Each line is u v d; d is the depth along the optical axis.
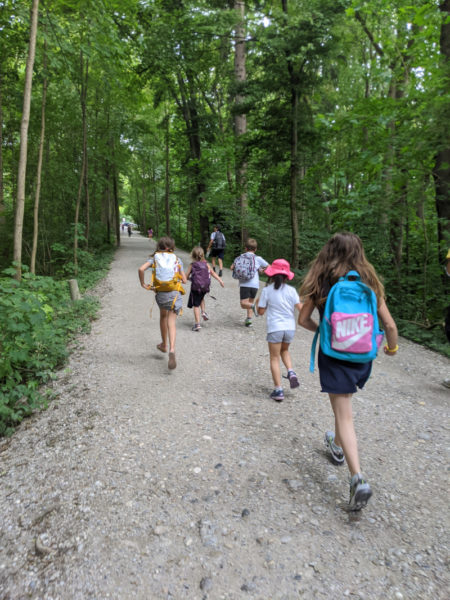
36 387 5.03
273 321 4.38
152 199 52.09
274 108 13.73
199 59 17.47
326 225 14.52
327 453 3.39
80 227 15.61
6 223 17.06
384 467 3.19
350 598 2.03
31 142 16.88
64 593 2.08
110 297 10.68
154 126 28.72
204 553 2.32
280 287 4.45
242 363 5.71
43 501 2.86
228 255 19.00
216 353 6.13
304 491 2.88
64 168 18.23
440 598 2.02
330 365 2.58
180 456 3.34
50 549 2.40
